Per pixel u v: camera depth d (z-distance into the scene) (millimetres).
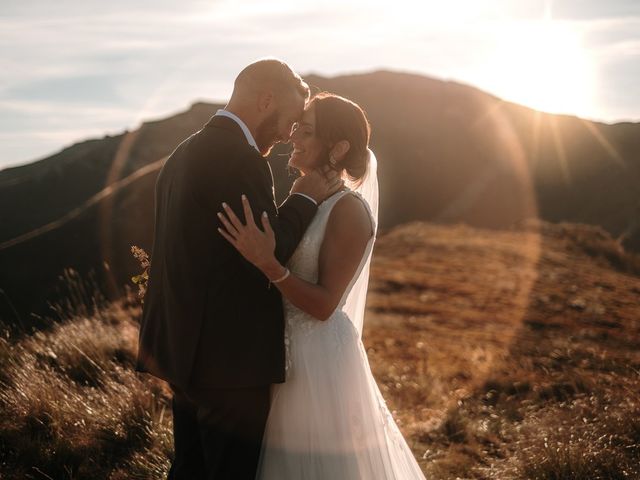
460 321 15188
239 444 3293
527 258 22766
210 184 3143
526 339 13148
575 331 13906
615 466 5289
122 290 13797
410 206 73938
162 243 3396
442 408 7773
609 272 21516
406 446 3887
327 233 3416
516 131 87750
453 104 92938
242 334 3213
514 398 8273
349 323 3697
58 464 4707
